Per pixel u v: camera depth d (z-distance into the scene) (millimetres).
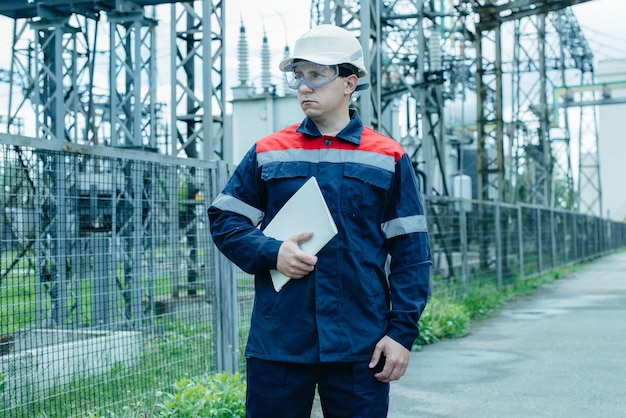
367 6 11188
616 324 12172
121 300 5469
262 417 2967
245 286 7113
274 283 2939
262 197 3107
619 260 38469
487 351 9547
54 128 14453
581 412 6312
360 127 3061
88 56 14133
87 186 5188
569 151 47188
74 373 4898
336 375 2916
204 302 6402
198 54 15484
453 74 27500
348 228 2934
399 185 3035
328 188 2947
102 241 5320
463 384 7496
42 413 4586
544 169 35781
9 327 4473
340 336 2883
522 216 21672
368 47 11219
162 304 5898
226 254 3049
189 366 6137
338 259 2910
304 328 2896
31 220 4680
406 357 2938
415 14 18422
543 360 8828
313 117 3021
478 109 22391
